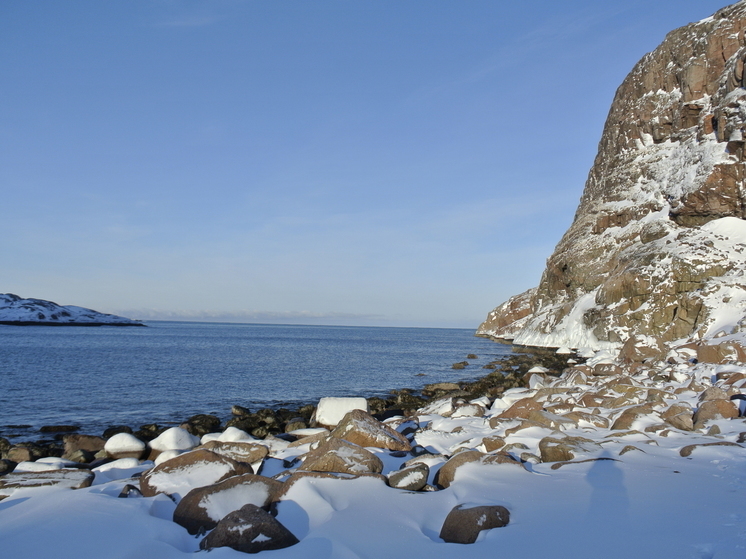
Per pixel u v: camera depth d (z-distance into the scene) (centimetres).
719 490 554
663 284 3256
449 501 561
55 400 2247
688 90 4419
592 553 414
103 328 15825
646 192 4459
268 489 575
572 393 1486
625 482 588
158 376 3167
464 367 3712
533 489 575
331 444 713
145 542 449
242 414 1889
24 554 423
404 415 1791
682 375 1603
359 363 4272
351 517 510
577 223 5225
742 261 3112
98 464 1105
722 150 3669
